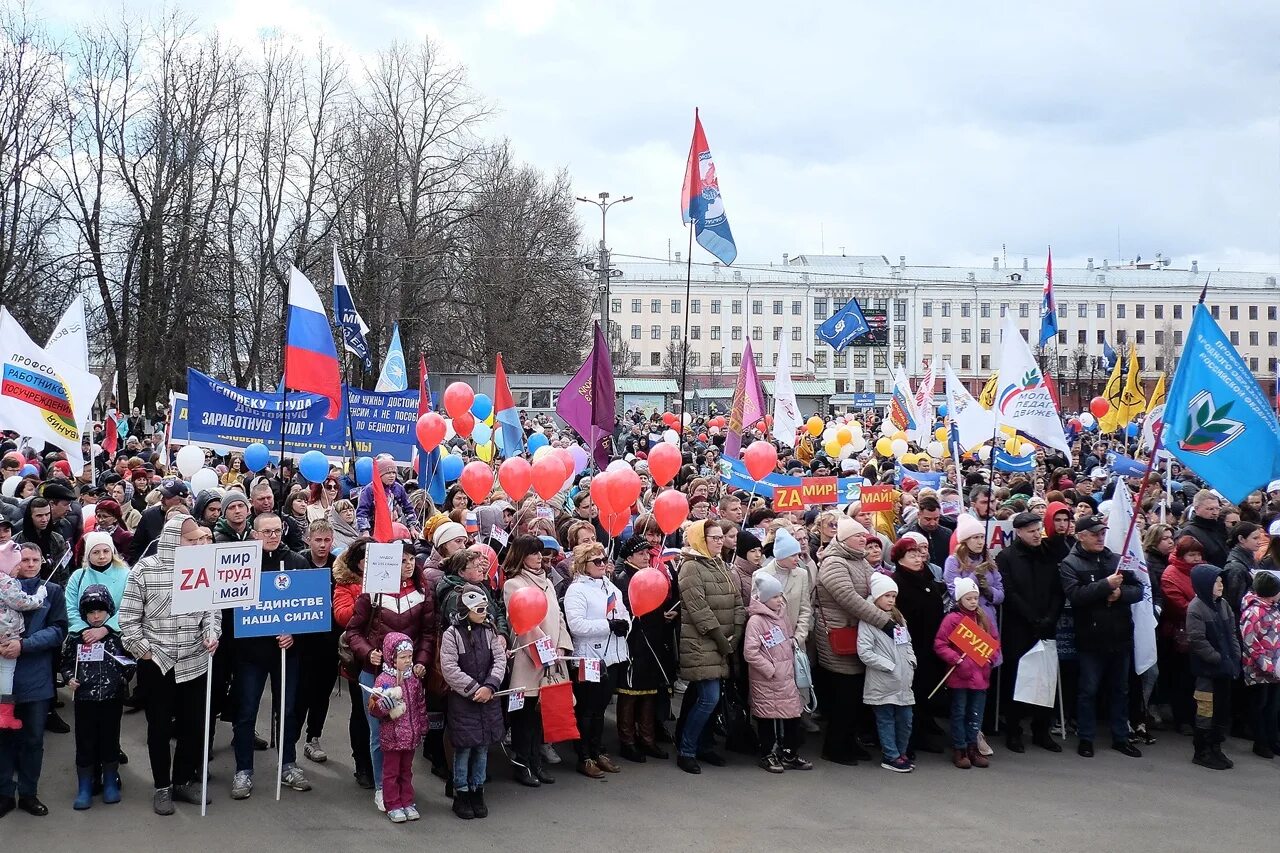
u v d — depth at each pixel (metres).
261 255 36.97
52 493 9.73
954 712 8.32
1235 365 8.68
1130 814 7.25
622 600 8.27
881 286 104.12
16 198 31.94
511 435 13.41
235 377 36.44
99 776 7.37
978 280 108.25
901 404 24.17
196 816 6.96
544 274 48.31
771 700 8.03
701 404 62.78
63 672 7.13
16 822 6.81
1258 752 8.70
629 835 6.75
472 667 7.01
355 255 39.25
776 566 8.59
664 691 8.91
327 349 10.78
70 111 33.12
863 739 8.98
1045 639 8.68
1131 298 106.25
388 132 40.03
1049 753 8.73
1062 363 78.25
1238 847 6.68
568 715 7.63
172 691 7.07
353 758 8.22
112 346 35.16
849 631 8.31
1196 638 8.38
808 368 104.94
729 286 107.81
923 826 6.98
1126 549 8.66
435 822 6.95
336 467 13.75
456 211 42.62
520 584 7.46
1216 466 8.69
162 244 34.59
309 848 6.46
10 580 6.80
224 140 35.84
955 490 12.65
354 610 7.22
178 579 6.74
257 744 8.48
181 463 12.90
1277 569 8.77
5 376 11.02
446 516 9.41
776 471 16.28
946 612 8.77
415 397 13.82
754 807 7.32
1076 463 24.12
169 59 34.69
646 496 13.21
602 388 12.35
